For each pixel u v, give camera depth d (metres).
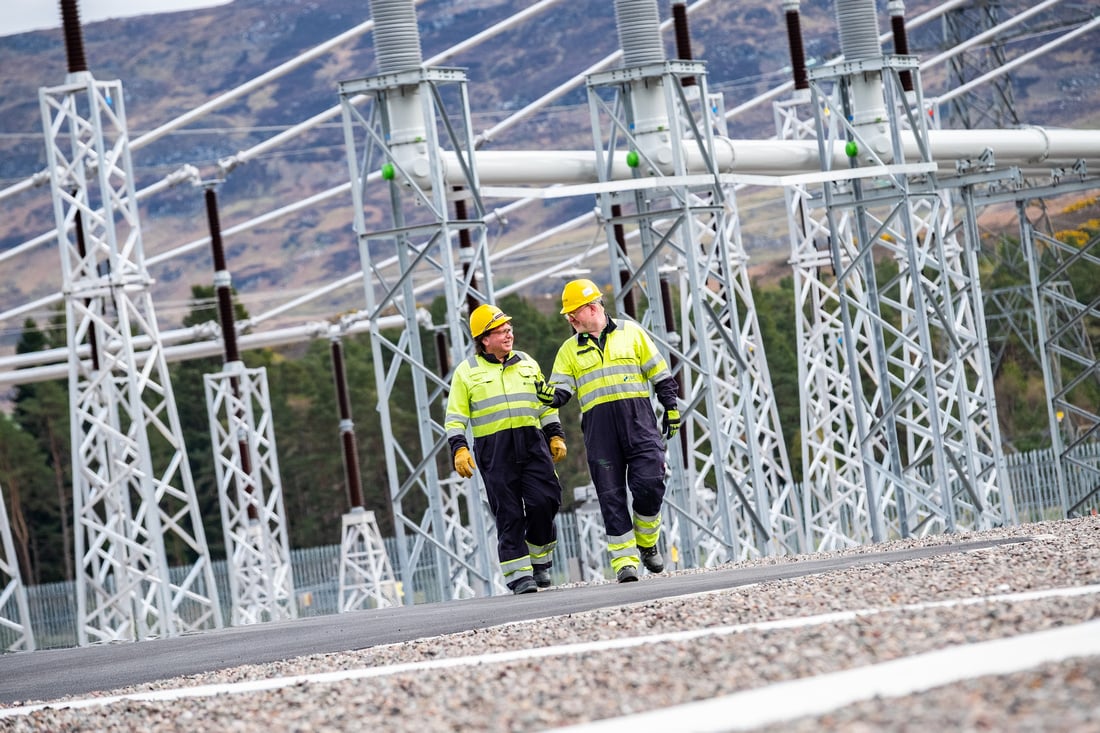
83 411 42.84
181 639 22.31
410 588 31.56
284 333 69.06
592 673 10.63
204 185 61.94
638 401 22.81
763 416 52.94
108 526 43.12
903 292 52.31
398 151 32.91
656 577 22.27
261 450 145.12
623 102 36.88
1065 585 12.75
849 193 41.62
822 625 11.69
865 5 40.91
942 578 14.56
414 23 32.84
